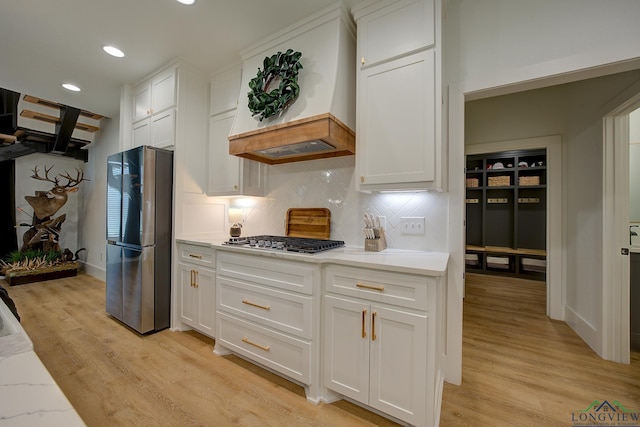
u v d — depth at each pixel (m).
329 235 2.26
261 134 2.01
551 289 2.88
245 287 1.93
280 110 1.97
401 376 1.38
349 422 1.46
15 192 4.52
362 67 1.80
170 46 2.32
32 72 2.75
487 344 2.32
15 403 0.43
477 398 1.65
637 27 1.38
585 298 2.38
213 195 2.68
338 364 1.56
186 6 1.86
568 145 2.77
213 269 2.24
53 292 3.64
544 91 2.97
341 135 1.84
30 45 2.30
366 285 1.47
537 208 4.53
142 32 2.14
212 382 1.77
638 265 2.20
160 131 2.66
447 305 1.79
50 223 4.52
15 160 4.53
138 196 2.44
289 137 1.86
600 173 2.15
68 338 2.35
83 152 4.95
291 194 2.52
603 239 2.10
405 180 1.65
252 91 2.10
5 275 4.12
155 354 2.10
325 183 2.32
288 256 1.70
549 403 1.60
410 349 1.35
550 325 2.70
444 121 1.75
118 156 2.68
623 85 1.90
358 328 1.50
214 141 2.69
